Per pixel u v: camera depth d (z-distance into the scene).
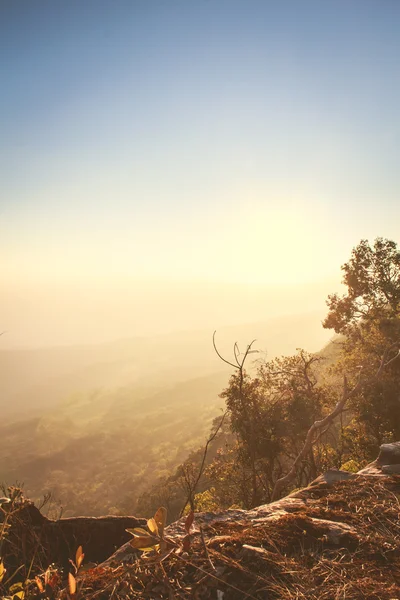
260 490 15.56
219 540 2.26
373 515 2.66
